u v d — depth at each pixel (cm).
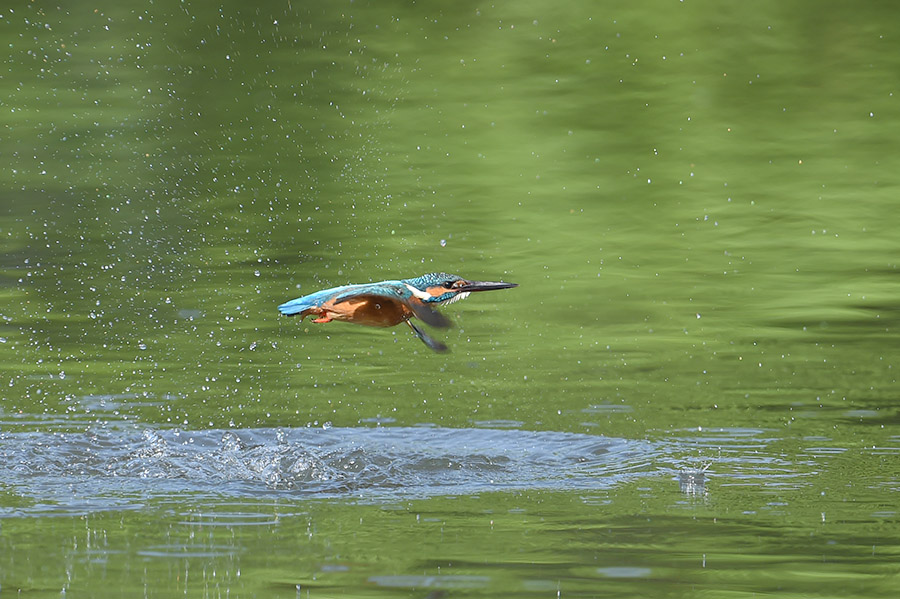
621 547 701
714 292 1425
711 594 621
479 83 2223
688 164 1886
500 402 1089
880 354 1227
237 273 1444
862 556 684
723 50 2361
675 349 1252
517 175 1833
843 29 2469
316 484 846
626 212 1700
